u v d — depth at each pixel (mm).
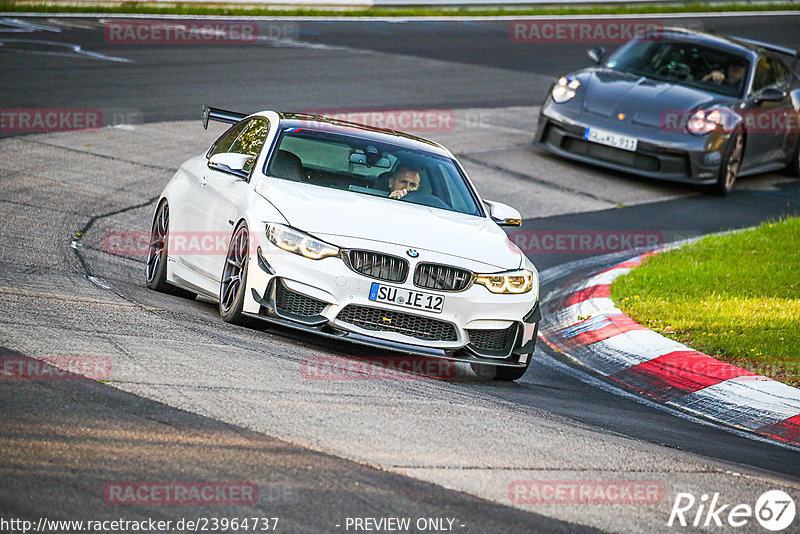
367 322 23547
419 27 96438
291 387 19844
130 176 42844
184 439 16078
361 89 66250
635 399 25938
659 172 51375
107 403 17172
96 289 26359
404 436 17938
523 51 89938
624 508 16094
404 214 25422
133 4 86375
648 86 53844
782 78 58531
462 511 14891
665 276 36469
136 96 57031
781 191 55875
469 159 53000
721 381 26812
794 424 24625
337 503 14531
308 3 97250
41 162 42875
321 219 24156
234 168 26453
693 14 119125
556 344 31234
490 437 18797
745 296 34188
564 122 53219
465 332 24078
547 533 14609
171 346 21375
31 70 60250
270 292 23734
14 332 20406
